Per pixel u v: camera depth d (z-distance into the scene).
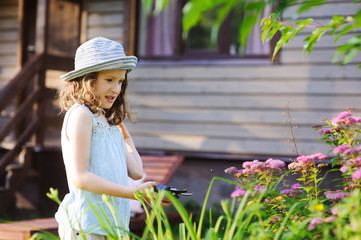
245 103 6.44
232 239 1.87
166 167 5.65
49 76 6.50
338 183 4.97
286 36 1.92
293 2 1.33
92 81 2.18
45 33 6.44
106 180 2.04
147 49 7.08
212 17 6.74
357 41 1.38
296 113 6.20
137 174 2.40
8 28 7.65
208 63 6.63
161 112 6.82
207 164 6.55
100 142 2.15
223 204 1.72
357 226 1.50
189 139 6.68
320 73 6.12
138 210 4.49
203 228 4.73
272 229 2.02
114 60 2.12
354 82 6.00
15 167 6.16
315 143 6.09
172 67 6.80
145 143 6.86
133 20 6.93
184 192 2.12
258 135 6.37
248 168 2.32
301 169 2.34
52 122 6.55
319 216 1.78
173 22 6.97
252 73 6.42
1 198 5.96
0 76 7.65
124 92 2.41
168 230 1.89
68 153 2.09
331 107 6.07
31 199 6.72
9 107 7.26
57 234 3.68
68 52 6.79
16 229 3.54
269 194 2.15
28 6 7.51
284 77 6.27
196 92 6.68
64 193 6.54
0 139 5.98
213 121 6.58
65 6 6.76
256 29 6.54
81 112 2.12
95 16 7.13
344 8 5.91
